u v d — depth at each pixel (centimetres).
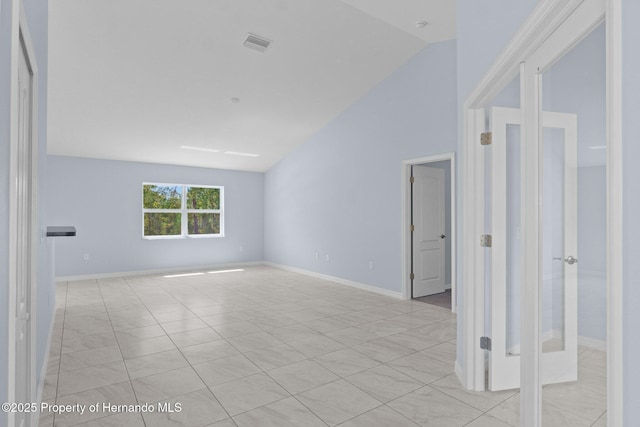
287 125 661
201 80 493
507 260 246
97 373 274
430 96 478
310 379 263
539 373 171
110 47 411
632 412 91
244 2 368
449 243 613
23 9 143
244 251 888
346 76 527
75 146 644
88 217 696
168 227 799
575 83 138
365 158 586
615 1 94
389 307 474
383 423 207
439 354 312
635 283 90
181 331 376
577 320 149
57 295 551
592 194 134
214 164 821
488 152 243
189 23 391
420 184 539
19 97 149
